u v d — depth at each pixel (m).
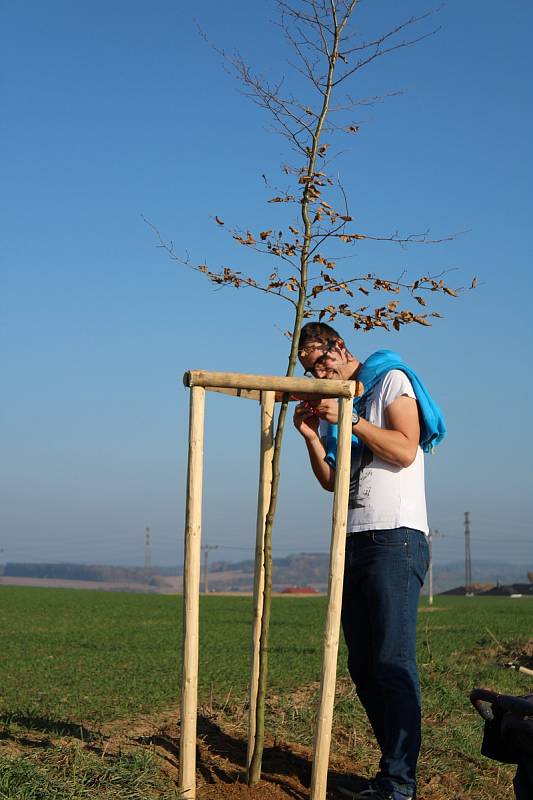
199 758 5.80
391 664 5.23
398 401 5.34
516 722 4.42
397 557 5.28
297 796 5.36
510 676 10.11
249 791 5.36
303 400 5.41
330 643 4.98
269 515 5.46
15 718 7.01
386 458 5.25
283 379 5.05
